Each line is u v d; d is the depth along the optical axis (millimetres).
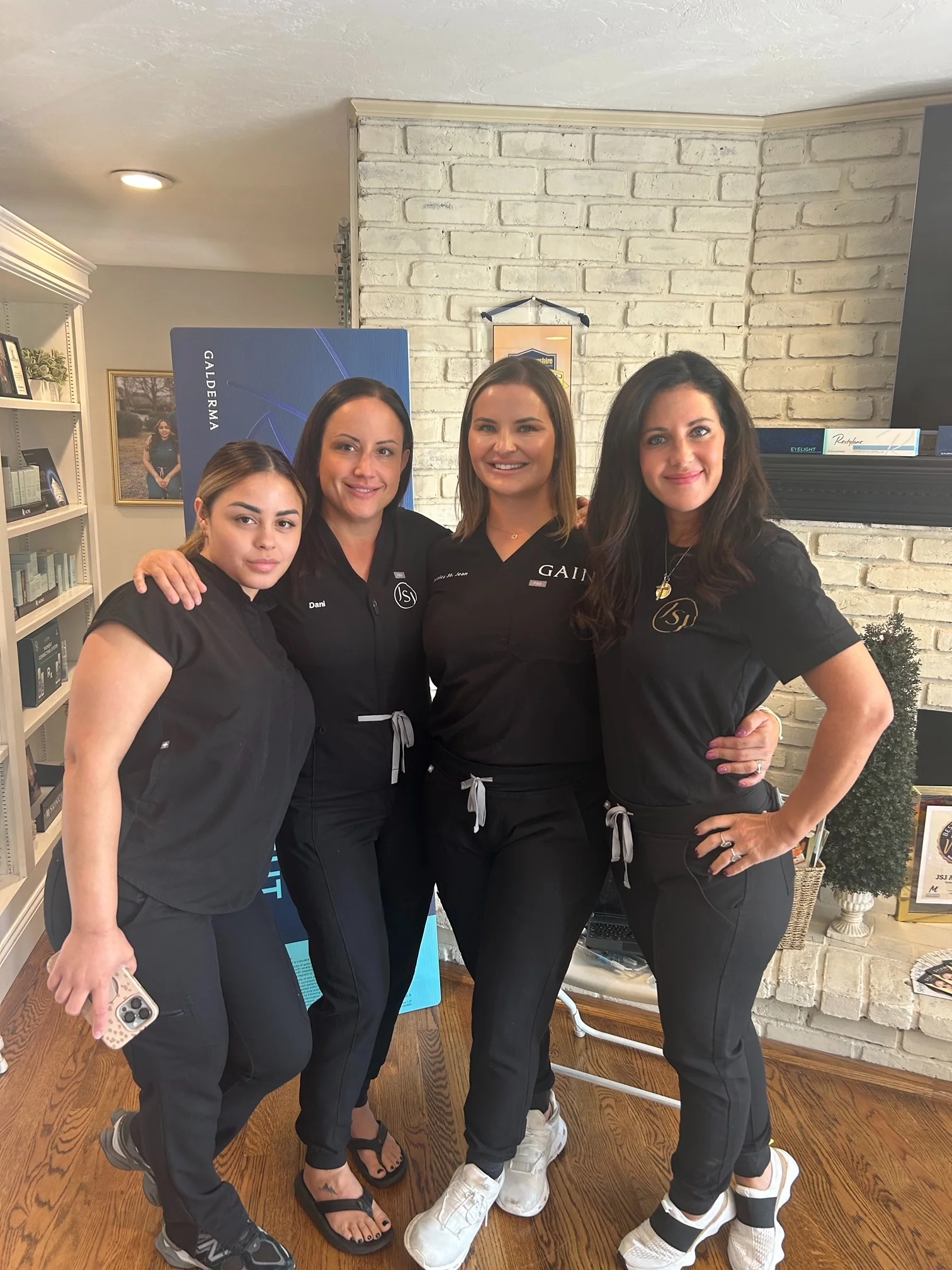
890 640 2172
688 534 1344
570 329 2516
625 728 1369
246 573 1300
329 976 1494
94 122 2500
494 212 2447
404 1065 2066
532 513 1515
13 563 2990
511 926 1443
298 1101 1942
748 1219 1544
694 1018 1375
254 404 2055
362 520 1520
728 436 1274
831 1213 1666
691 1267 1539
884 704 1217
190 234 4145
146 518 5559
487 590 1467
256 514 1269
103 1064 2055
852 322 2457
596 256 2492
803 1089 2018
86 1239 1574
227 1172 1738
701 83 2176
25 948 2492
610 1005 2273
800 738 2564
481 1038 1450
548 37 1934
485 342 2520
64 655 3420
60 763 3559
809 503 2285
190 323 5320
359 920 1495
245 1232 1425
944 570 2350
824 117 2346
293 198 3393
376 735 1514
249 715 1240
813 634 1218
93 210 3641
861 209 2387
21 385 2996
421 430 2557
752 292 2529
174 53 2033
